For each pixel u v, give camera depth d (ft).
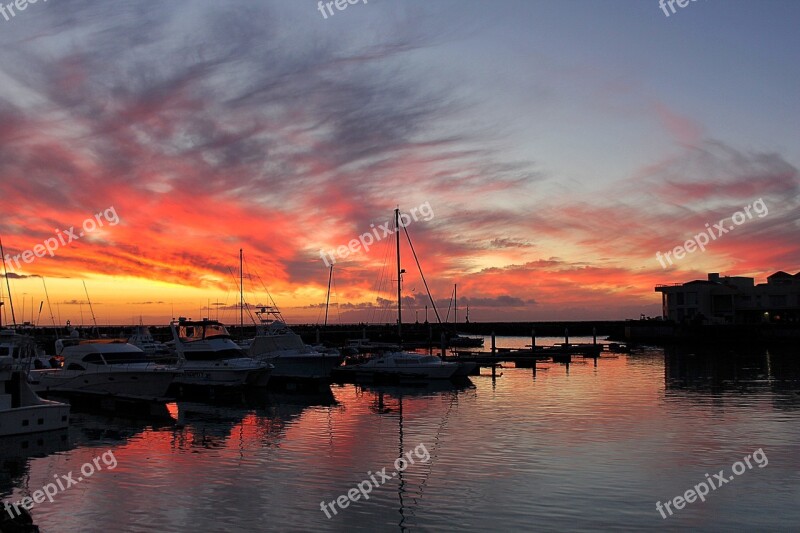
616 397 121.08
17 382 90.79
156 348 215.51
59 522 53.01
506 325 541.34
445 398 124.47
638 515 53.47
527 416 99.81
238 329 330.54
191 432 90.48
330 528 51.13
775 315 349.20
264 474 66.64
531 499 57.47
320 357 156.04
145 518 53.78
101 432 90.84
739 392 126.82
